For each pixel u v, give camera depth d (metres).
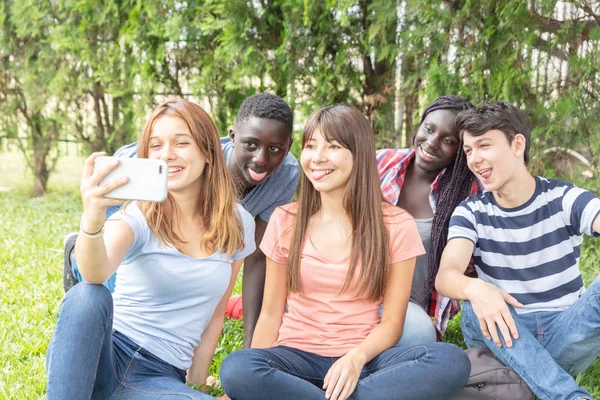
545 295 2.66
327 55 5.32
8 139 7.50
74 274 3.24
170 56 6.30
